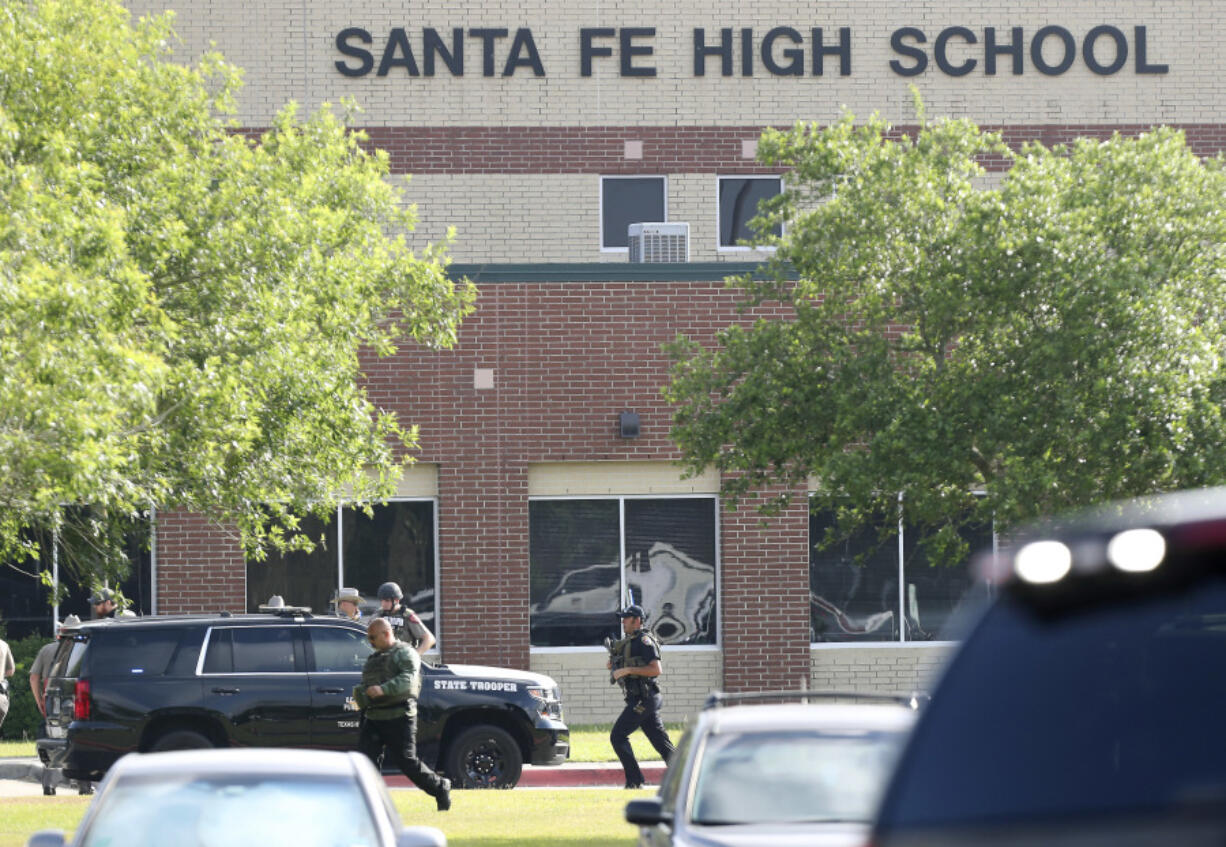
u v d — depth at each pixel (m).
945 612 96.75
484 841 50.81
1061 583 11.30
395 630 72.25
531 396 95.06
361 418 70.19
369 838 28.92
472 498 94.75
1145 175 65.44
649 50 106.94
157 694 67.50
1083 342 60.78
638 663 66.75
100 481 50.00
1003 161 107.88
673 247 100.94
